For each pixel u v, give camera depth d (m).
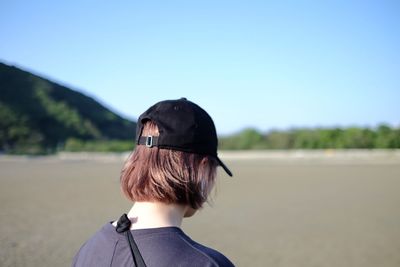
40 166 28.28
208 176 1.25
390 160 32.12
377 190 13.64
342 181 16.56
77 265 1.26
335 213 9.48
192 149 1.21
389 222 8.46
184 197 1.21
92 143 65.00
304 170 22.56
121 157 46.12
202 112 1.26
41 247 6.26
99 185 15.16
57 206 10.24
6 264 5.38
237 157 42.31
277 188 14.37
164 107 1.24
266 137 54.50
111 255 1.16
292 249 6.40
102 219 8.59
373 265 5.62
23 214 9.10
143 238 1.15
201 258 1.10
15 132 67.88
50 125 75.94
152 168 1.20
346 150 44.41
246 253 6.17
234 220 8.64
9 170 23.89
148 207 1.21
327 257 5.94
